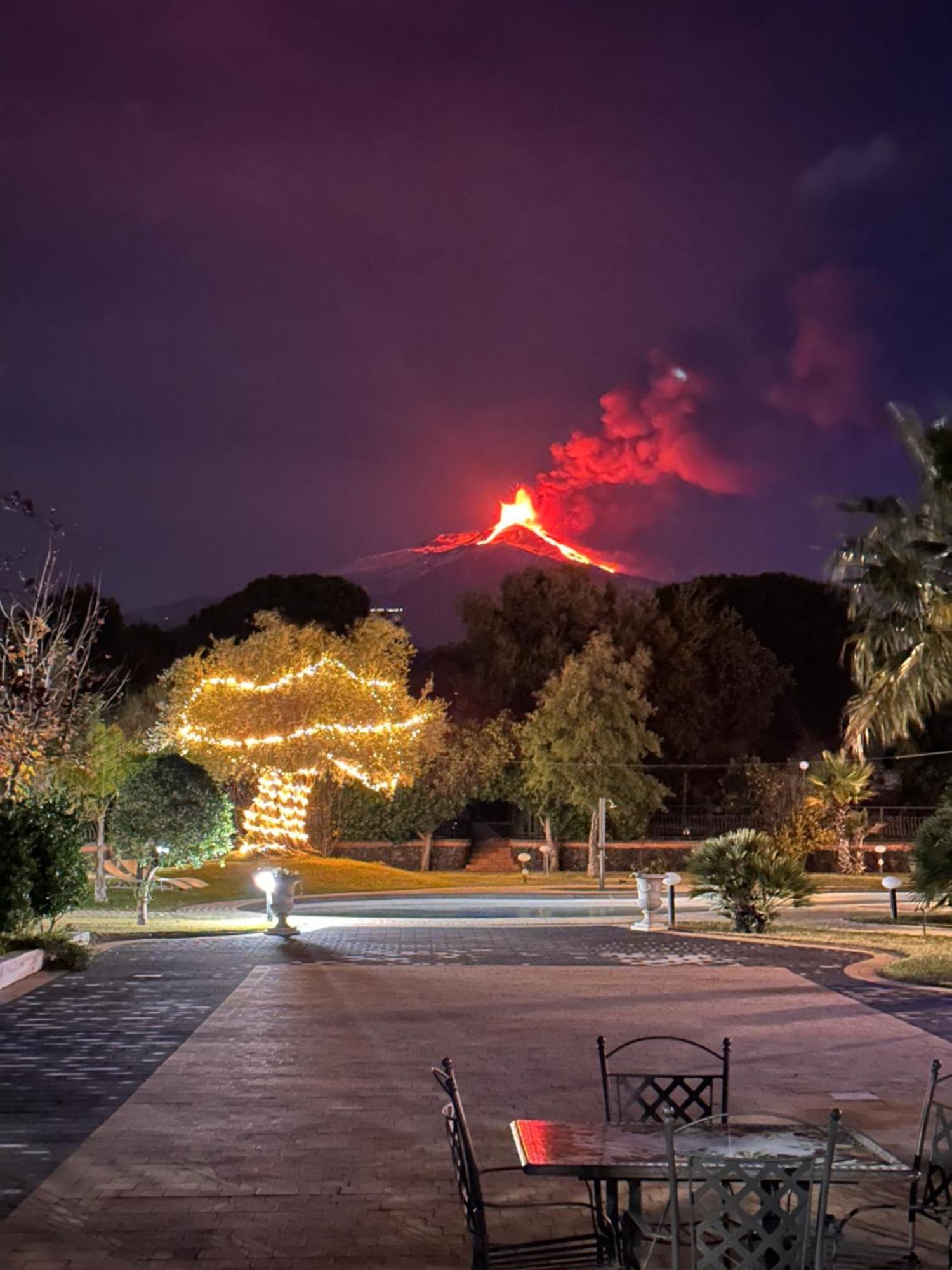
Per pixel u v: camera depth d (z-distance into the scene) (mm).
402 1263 6094
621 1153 5102
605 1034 12578
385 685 50688
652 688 65438
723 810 62656
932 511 25188
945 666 24641
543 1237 6469
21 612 23219
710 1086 6582
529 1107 9406
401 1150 8211
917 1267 5121
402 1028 12938
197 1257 6160
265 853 48000
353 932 24594
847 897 40094
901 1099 9617
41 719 21453
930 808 60562
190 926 26688
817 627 74438
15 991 15531
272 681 48031
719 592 73062
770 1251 4617
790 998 15250
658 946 21875
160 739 49031
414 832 62625
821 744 73562
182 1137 8531
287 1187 7375
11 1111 9266
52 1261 6094
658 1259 5504
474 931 25047
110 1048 11797
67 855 18219
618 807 56750
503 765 59906
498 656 66062
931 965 17750
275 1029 12867
